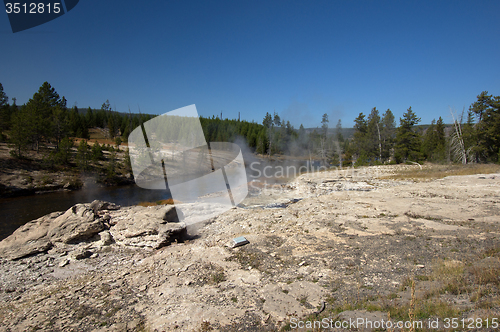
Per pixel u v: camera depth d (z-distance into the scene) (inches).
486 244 270.1
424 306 159.3
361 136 2068.2
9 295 271.0
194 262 296.2
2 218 725.3
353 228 373.4
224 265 282.4
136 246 383.2
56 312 215.5
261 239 355.3
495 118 1277.1
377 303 177.0
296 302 198.2
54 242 395.5
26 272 326.3
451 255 251.9
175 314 196.2
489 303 148.6
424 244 289.4
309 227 396.8
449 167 1133.1
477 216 381.1
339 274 238.4
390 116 1964.8
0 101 1804.9
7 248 381.4
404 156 1707.7
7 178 1119.6
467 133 1366.9
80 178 1300.4
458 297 166.9
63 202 938.7
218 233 419.2
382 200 547.5
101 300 231.3
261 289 225.1
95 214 437.7
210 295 222.4
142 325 185.6
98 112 3070.9
